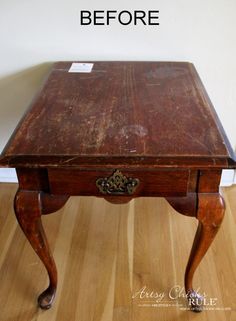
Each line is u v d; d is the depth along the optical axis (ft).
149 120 2.96
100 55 4.50
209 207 2.75
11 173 5.47
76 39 4.38
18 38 4.39
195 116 3.02
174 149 2.55
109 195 2.76
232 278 3.98
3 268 4.15
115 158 2.48
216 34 4.25
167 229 4.67
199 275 4.01
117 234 4.62
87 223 4.81
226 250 4.33
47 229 4.71
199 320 3.55
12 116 5.05
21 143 2.65
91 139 2.68
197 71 4.43
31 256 4.31
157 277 4.01
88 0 4.10
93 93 3.53
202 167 2.46
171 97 3.41
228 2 4.02
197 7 4.08
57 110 3.17
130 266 4.16
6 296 3.83
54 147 2.60
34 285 3.95
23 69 4.63
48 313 3.64
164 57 4.47
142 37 4.33
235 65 4.45
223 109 4.82
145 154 2.50
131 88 3.64
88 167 2.49
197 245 3.10
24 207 2.81
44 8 4.17
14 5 4.15
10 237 4.59
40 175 2.68
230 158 2.48
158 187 2.69
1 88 4.79
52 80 3.88
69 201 5.19
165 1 4.06
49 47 4.45
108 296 3.81
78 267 4.15
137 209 5.02
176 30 4.26
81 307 3.70
